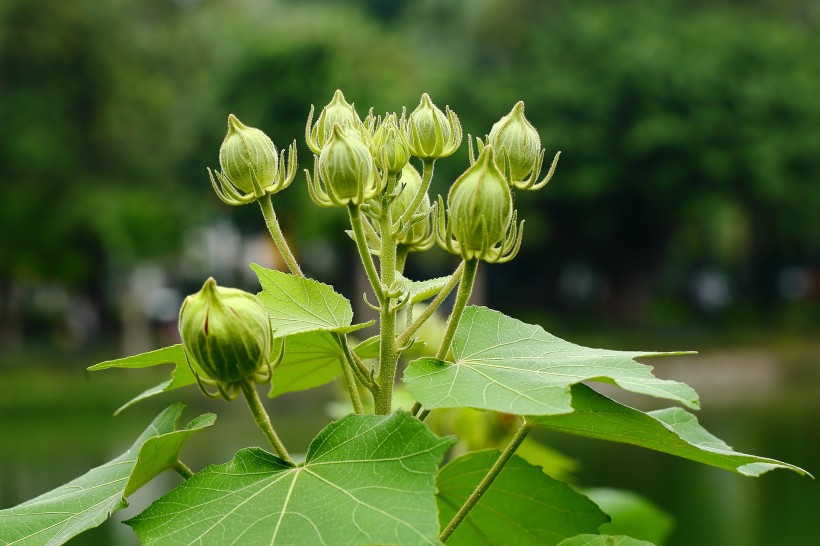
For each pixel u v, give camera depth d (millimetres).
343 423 1818
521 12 38312
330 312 2100
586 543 2016
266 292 2117
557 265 40031
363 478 1697
